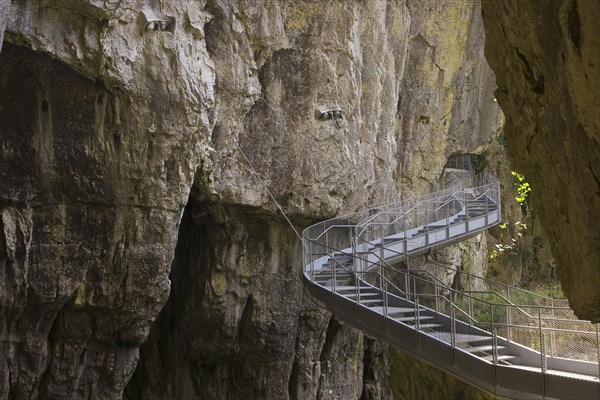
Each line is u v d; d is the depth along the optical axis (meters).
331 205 21.66
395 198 25.03
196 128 18.11
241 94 20.11
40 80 17.28
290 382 22.89
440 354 14.07
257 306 21.73
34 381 18.36
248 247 21.59
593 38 7.70
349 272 17.81
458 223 22.48
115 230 18.12
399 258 21.47
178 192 18.34
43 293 17.89
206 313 21.55
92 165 17.73
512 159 10.88
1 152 17.41
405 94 27.16
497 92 10.93
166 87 17.69
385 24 24.91
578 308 9.42
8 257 17.59
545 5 8.75
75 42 16.73
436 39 27.16
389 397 25.14
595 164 8.37
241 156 20.50
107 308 18.47
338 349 23.72
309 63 21.19
